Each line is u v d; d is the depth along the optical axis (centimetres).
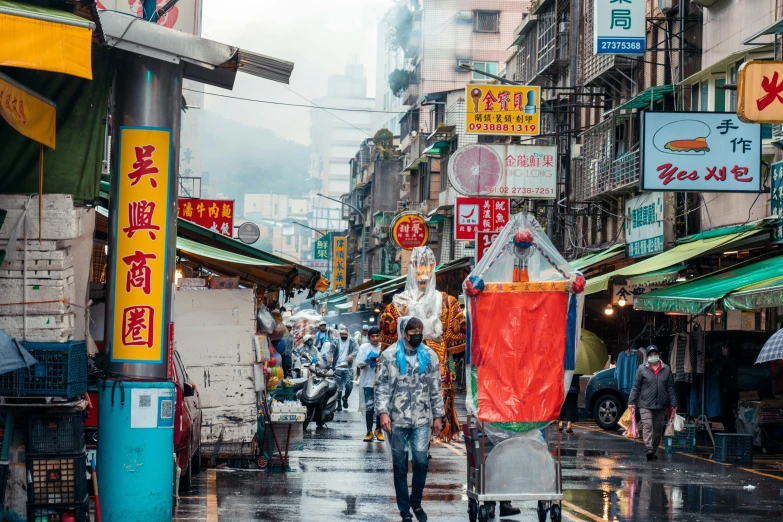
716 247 1886
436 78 6969
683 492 1170
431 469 1341
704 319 2195
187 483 1086
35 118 775
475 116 2684
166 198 870
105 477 862
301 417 1291
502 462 851
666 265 1977
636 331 2681
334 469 1310
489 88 2684
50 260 802
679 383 1927
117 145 870
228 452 1273
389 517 948
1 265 798
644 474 1338
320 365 2062
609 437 1909
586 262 2659
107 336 871
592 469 1380
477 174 2659
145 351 865
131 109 869
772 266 1734
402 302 1136
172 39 855
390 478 1236
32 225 804
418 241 3575
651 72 2670
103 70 870
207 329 1265
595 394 2103
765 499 1127
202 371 1259
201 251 1453
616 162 2677
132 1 1672
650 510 1031
